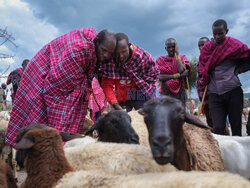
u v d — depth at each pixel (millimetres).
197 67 5836
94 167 2453
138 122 3871
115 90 5012
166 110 2318
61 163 2348
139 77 4809
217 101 5039
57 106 4066
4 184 2428
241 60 5074
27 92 4203
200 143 3266
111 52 4168
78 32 4227
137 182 1740
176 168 2678
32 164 2367
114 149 2570
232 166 3438
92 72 4484
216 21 5012
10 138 4164
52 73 4055
